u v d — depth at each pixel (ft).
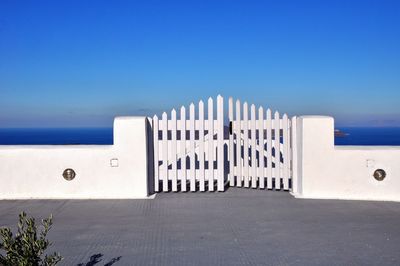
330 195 28.68
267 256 17.89
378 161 28.32
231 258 17.67
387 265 16.94
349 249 18.78
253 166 30.73
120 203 27.68
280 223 22.91
